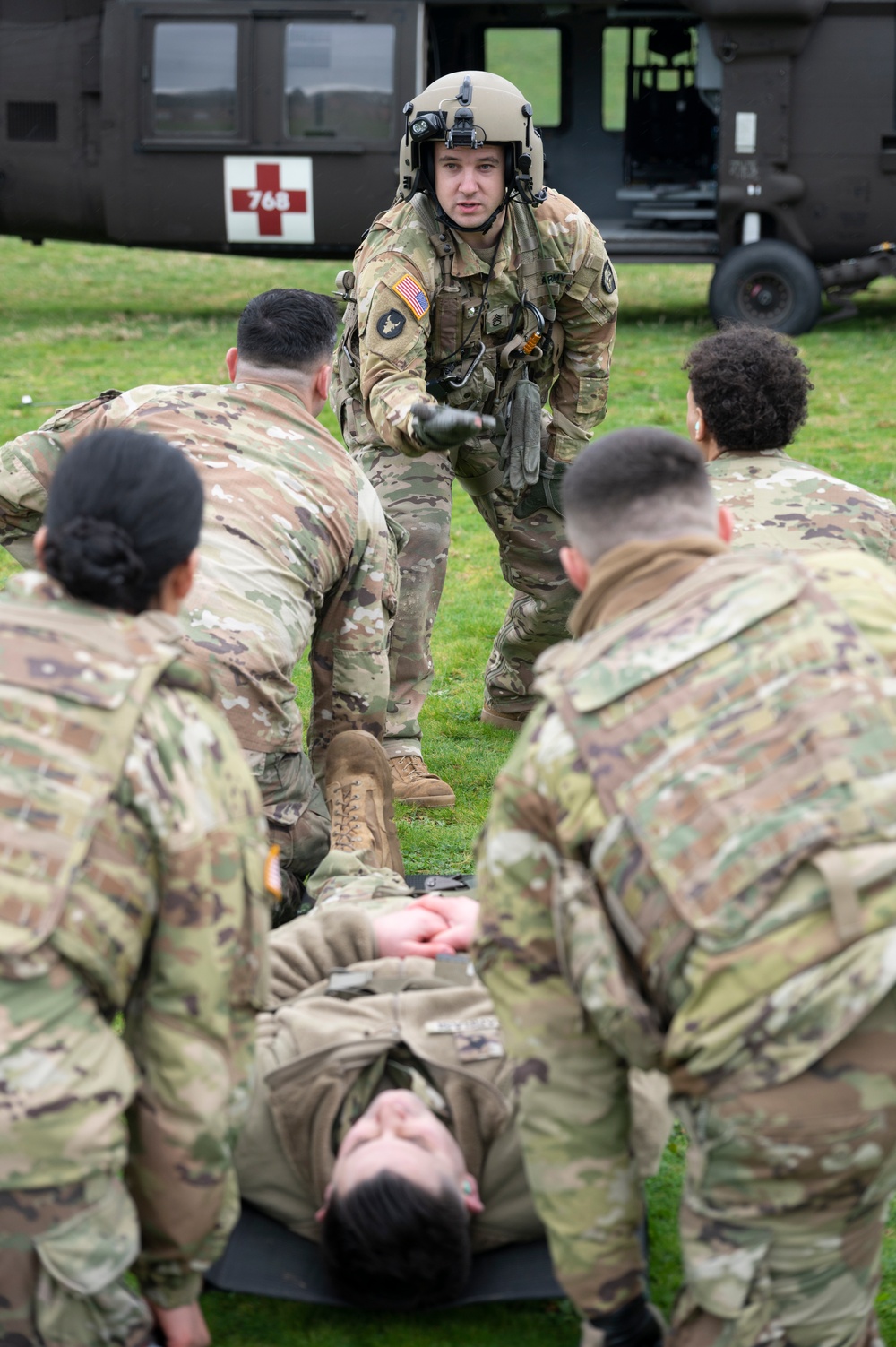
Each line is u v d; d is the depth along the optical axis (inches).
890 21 422.9
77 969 69.7
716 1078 68.2
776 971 65.9
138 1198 74.8
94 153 454.0
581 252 158.4
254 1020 77.4
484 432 161.0
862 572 80.1
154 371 402.6
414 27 433.1
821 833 66.1
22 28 448.1
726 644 71.1
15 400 364.8
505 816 73.7
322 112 438.3
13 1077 67.3
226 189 448.8
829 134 433.7
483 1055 88.4
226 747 74.4
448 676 208.2
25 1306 70.5
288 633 120.7
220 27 436.5
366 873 118.0
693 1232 71.7
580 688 72.1
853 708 69.0
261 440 124.6
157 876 71.7
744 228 450.9
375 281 152.6
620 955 70.4
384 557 131.9
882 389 391.5
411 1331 86.4
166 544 73.9
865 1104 67.1
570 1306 88.5
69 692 69.9
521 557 171.6
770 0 415.8
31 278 571.2
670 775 68.8
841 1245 70.5
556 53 1267.2
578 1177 73.5
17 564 252.5
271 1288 84.4
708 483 78.1
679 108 496.7
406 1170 79.1
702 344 121.8
